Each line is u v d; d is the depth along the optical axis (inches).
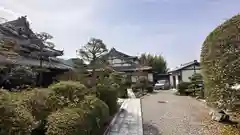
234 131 167.0
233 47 163.3
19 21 434.0
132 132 179.0
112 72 409.4
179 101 385.7
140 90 615.8
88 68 303.3
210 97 201.6
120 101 382.0
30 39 407.2
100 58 307.4
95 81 280.4
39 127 104.8
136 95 511.5
